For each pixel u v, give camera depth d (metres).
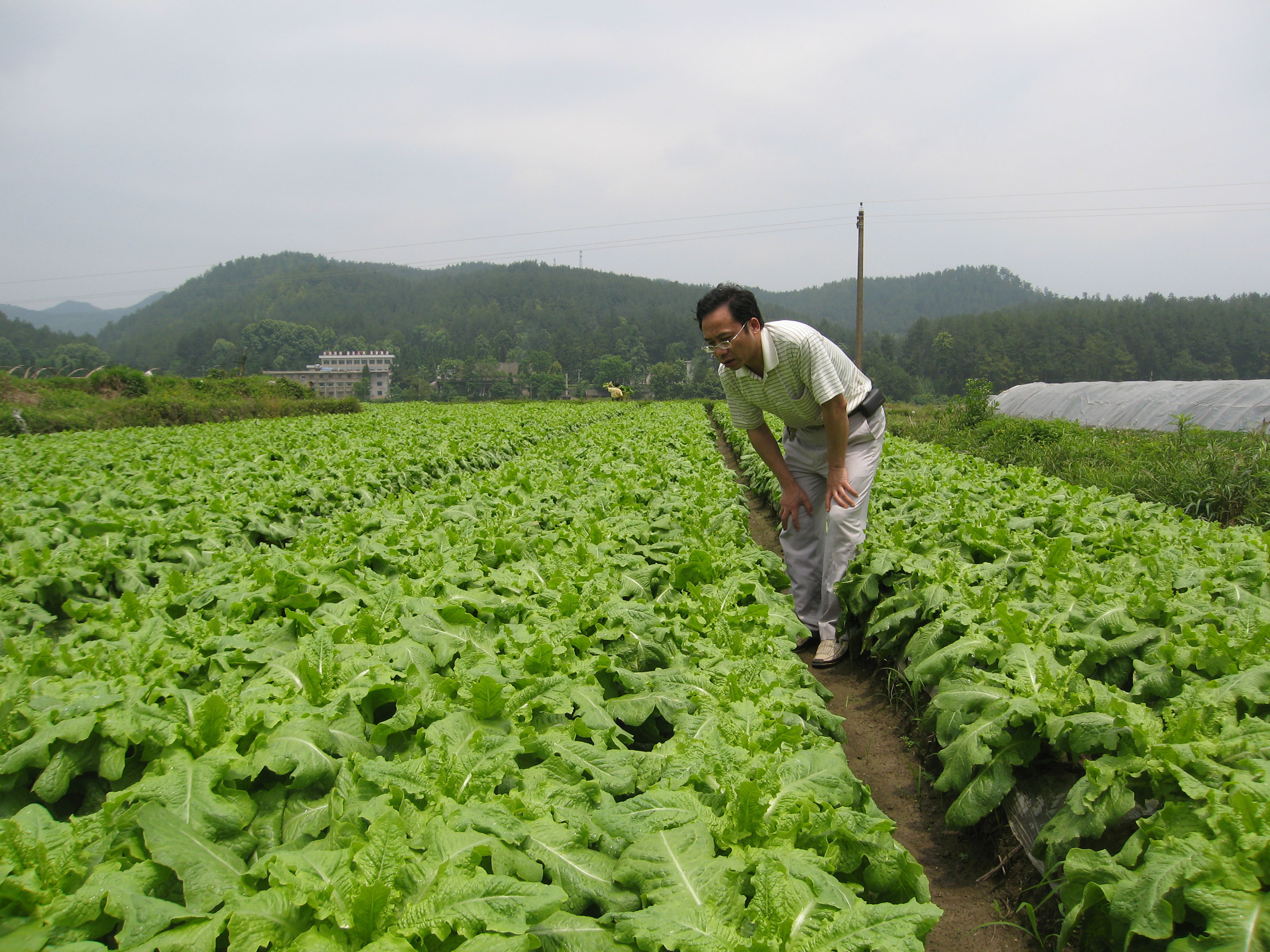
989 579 5.49
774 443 6.53
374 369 148.12
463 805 2.69
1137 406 28.33
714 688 3.96
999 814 3.88
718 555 6.38
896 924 2.24
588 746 3.23
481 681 3.22
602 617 4.57
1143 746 3.05
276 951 2.04
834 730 4.02
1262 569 5.01
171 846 2.44
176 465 12.41
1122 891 2.59
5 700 3.19
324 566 5.33
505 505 8.09
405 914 2.13
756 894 2.34
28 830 2.46
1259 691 3.26
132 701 3.27
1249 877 2.39
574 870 2.51
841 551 6.14
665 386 110.50
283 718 3.16
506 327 177.00
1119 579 5.02
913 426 27.02
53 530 7.23
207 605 4.94
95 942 2.05
